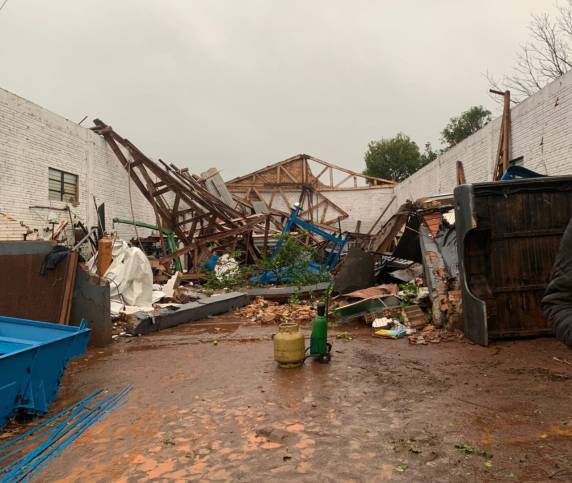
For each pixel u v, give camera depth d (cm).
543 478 307
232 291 1288
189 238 1593
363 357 643
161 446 373
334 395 485
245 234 1602
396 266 1272
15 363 413
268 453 354
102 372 610
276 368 597
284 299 1202
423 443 365
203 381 551
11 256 775
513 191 691
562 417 409
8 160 1131
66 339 492
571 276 164
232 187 2955
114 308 945
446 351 658
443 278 786
